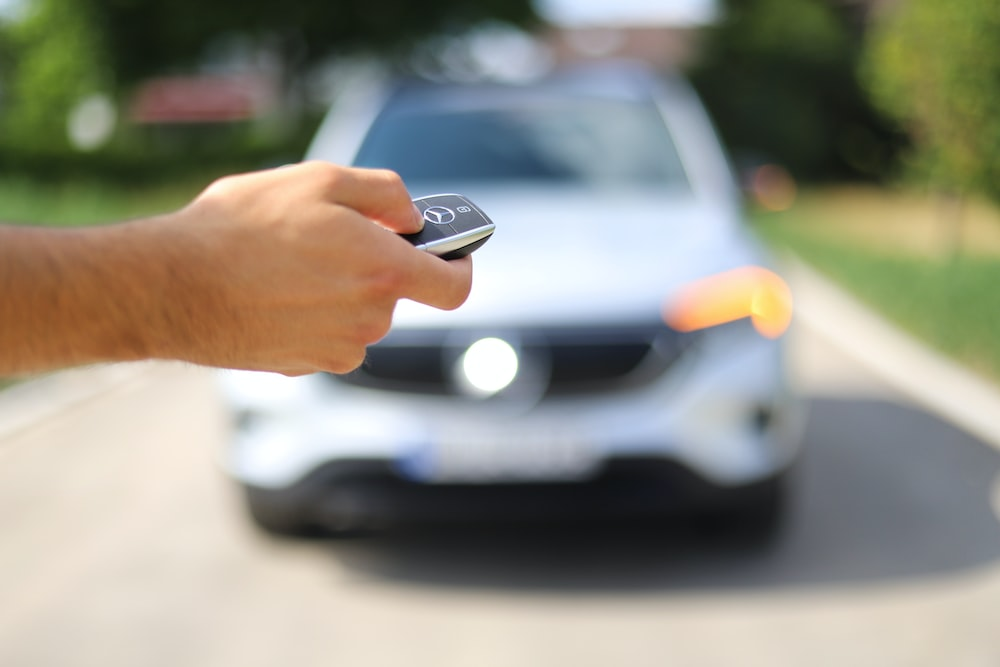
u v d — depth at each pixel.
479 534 3.84
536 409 3.36
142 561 3.63
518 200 4.20
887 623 3.06
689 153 4.57
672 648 2.92
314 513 3.61
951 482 4.32
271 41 37.22
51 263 0.57
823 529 3.82
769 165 4.92
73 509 4.20
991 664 2.81
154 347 0.61
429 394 3.38
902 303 8.51
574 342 3.37
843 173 31.06
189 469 4.72
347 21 36.00
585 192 4.30
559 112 4.74
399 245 0.66
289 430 3.46
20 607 3.27
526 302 3.38
